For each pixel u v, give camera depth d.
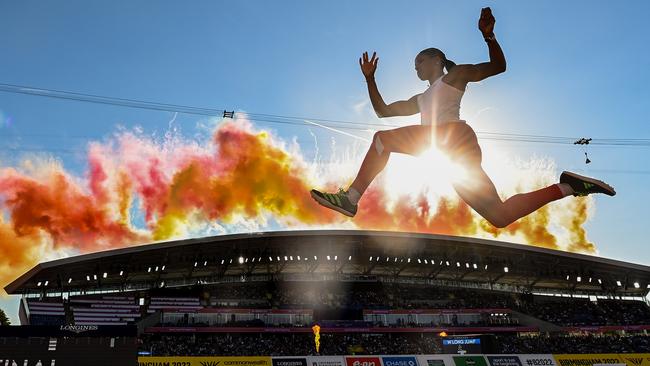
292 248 88.50
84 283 84.94
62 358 45.09
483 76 5.99
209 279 91.94
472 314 88.44
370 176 6.29
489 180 5.92
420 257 93.06
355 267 95.56
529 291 102.75
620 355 61.94
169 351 70.19
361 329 81.19
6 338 44.56
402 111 6.68
